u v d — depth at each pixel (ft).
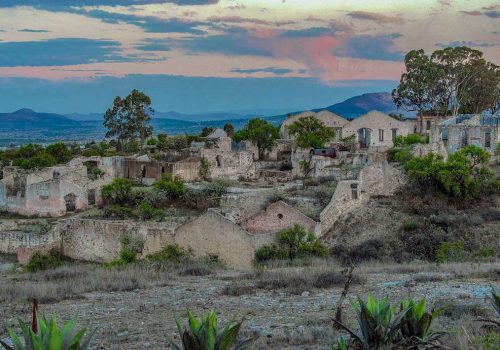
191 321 34.17
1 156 340.59
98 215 187.01
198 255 133.18
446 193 175.32
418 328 38.24
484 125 237.45
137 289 87.71
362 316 37.70
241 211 167.12
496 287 76.59
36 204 216.95
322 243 146.72
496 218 160.97
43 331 31.19
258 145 290.56
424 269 100.48
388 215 164.76
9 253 169.58
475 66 328.29
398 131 297.94
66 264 149.69
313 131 282.97
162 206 195.62
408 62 325.42
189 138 328.49
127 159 255.91
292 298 75.92
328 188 179.93
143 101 410.11
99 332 59.93
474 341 44.55
